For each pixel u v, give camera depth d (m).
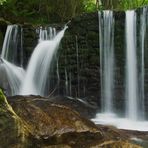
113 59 10.36
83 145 4.60
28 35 11.42
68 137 4.60
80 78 10.66
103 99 10.39
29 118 4.68
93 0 16.47
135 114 10.00
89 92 10.53
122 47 10.31
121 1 16.14
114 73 10.34
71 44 10.79
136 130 7.26
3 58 11.67
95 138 4.81
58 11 15.00
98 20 10.56
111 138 5.19
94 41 10.57
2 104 4.21
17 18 13.84
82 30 10.70
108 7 15.72
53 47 11.02
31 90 10.89
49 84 10.92
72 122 4.85
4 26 11.96
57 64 10.88
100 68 10.49
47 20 14.67
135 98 10.07
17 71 11.04
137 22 10.09
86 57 10.62
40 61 11.10
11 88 10.48
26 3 14.98
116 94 10.28
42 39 11.35
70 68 10.75
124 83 10.25
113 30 10.36
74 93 10.69
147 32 9.97
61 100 10.13
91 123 5.13
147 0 16.47
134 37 10.15
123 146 4.77
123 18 10.32
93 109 10.15
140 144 5.99
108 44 10.43
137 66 10.10
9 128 4.09
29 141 4.25
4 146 4.01
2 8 13.77
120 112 10.16
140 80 10.05
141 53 10.05
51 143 4.45
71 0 15.02
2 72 10.55
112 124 8.41
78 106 9.97
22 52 11.42
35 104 5.16
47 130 4.54
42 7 14.97
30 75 11.12
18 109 4.83
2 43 11.83
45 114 4.84
